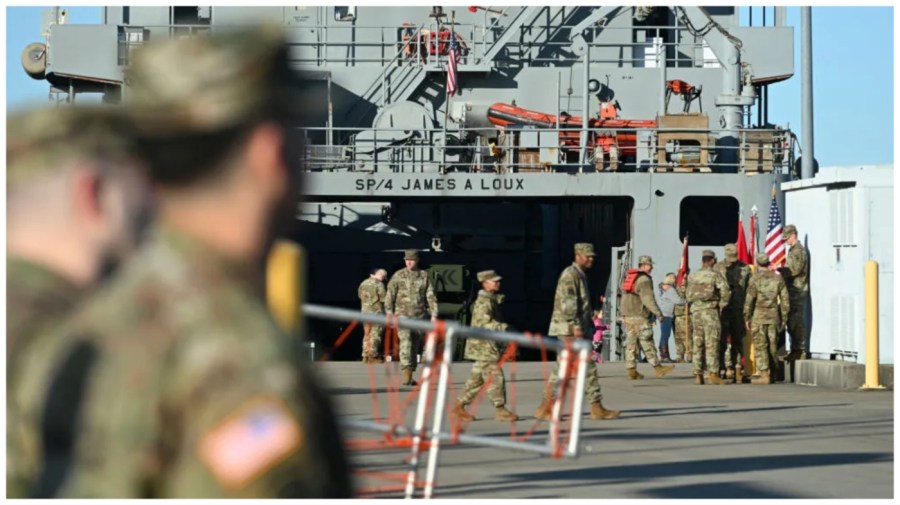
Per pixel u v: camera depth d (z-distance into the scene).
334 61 59.03
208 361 3.32
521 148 52.97
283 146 3.70
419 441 14.41
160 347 3.37
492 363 26.23
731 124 56.28
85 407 3.43
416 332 36.19
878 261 35.72
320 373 3.60
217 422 3.25
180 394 3.30
